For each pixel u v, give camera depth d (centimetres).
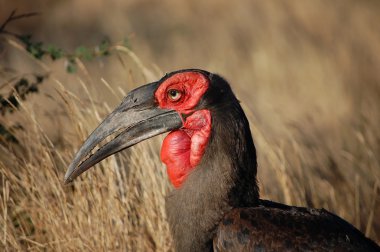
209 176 840
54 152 1049
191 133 857
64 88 1048
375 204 1277
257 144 1281
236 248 815
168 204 871
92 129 1031
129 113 853
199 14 2648
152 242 1012
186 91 845
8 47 1809
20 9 2617
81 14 2703
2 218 991
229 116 838
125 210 999
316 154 1368
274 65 1964
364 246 823
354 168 1362
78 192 997
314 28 2189
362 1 2275
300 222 821
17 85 1091
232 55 2114
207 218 839
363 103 1677
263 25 2322
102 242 981
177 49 2288
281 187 1174
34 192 1014
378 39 2062
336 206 1238
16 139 1059
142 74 1166
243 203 848
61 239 979
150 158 1026
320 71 1891
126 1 2823
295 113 1694
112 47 1154
